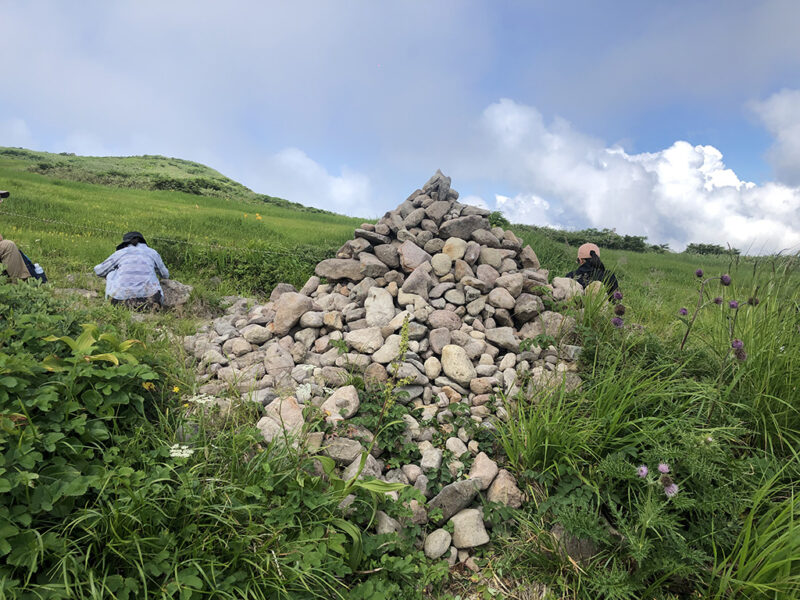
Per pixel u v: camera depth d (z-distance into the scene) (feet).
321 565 7.62
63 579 6.25
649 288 25.75
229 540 7.56
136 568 6.67
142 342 12.01
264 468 8.56
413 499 9.78
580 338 14.79
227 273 28.09
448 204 20.22
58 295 15.79
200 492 7.98
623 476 9.04
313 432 10.58
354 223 93.66
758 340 12.25
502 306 15.99
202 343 15.61
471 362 13.73
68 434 8.41
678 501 8.05
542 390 11.75
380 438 11.06
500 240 19.48
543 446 10.34
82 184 87.35
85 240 32.17
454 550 9.39
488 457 11.22
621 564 8.45
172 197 91.09
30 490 6.88
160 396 10.82
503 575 9.00
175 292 21.88
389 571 8.31
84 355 9.29
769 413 10.92
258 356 14.60
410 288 16.49
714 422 10.56
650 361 12.98
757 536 7.80
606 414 10.53
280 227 56.59
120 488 7.48
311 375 13.44
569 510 8.86
